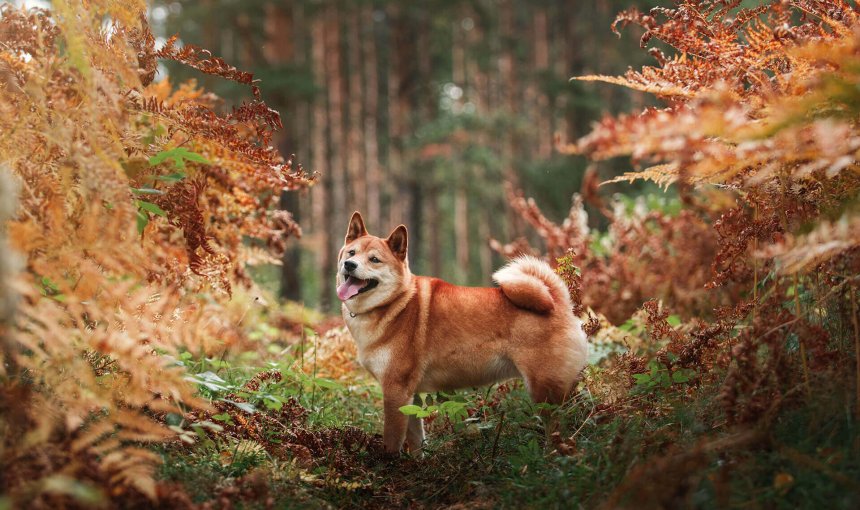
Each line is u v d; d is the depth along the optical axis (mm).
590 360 4977
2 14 3502
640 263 7129
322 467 3658
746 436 2836
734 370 3191
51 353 2807
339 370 5383
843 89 2525
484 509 3146
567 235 7418
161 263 3957
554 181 21547
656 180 3641
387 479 3779
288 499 3129
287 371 4492
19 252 2584
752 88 3426
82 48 3014
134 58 3330
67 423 2557
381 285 4582
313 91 17312
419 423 4598
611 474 3035
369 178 26297
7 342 2555
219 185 4754
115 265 2783
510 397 4691
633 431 3412
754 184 3375
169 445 3381
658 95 3717
